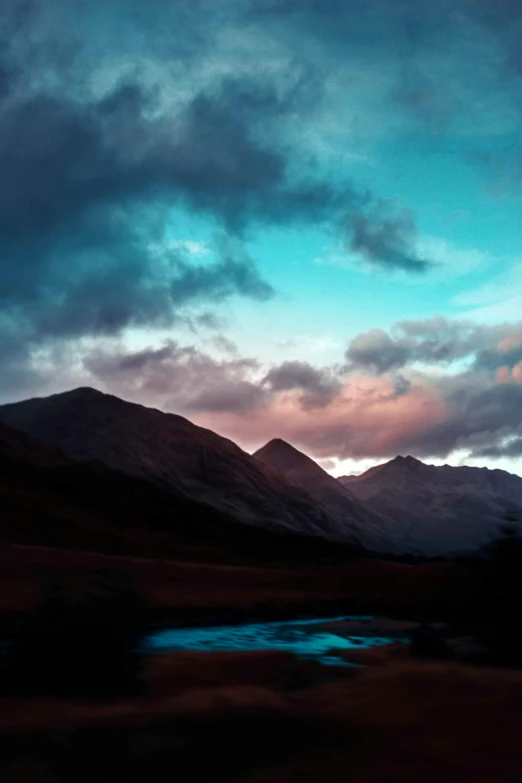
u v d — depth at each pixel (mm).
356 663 17031
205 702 10492
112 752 7047
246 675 13727
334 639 26031
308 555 86625
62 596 13266
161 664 14375
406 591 38125
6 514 61719
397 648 19547
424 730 8383
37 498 70062
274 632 27812
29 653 11844
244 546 82375
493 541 21797
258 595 38750
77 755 6938
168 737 7605
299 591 42031
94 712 9344
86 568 37781
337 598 38625
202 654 16188
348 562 87250
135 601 13875
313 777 6535
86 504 76062
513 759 7258
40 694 11211
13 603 25312
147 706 10062
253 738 7707
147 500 87062
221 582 42406
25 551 40125
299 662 15203
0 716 9016
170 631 25844
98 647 11883
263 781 6395
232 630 27844
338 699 10586
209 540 79438
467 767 6941
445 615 29828
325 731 8180
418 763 7023
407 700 10477
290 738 7801
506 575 20984
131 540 66312
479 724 8742
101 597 13562
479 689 11383
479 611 20766
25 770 6465
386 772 6711
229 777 6480
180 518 85312
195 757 6996
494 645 16578
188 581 40562
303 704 10219
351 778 6523
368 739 7902
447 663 16625
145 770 6590
